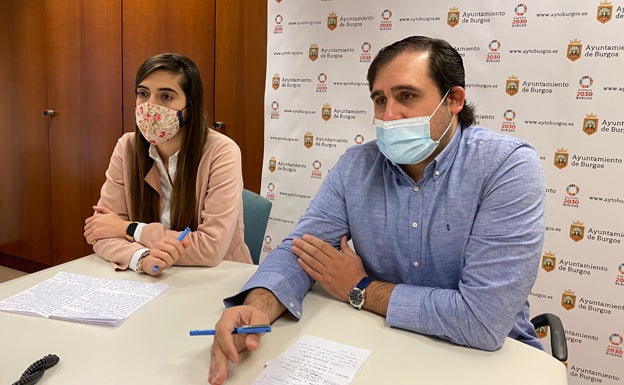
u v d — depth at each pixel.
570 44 1.90
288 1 2.44
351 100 2.36
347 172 1.32
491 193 1.08
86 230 1.51
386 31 2.24
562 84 1.93
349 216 1.29
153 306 1.12
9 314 1.05
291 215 2.57
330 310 1.13
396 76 1.11
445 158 1.15
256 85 2.68
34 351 0.89
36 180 3.52
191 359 0.88
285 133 2.53
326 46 2.38
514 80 2.01
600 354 1.96
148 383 0.80
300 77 2.46
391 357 0.92
